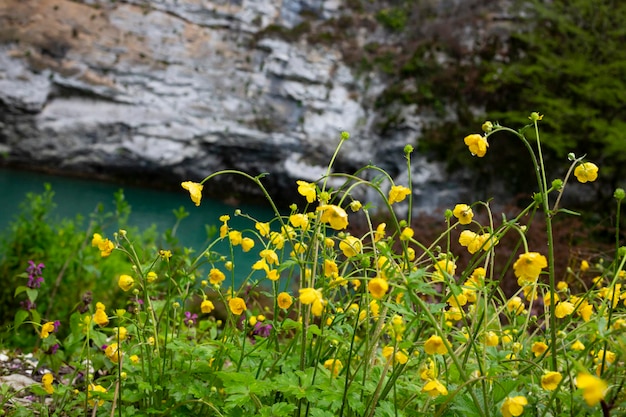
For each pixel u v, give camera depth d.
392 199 1.84
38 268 3.29
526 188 13.56
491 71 13.91
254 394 1.70
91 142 14.91
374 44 15.56
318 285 1.93
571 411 1.59
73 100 14.80
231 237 2.03
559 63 11.73
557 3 13.04
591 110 11.14
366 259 1.65
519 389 1.94
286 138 15.12
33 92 14.38
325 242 1.95
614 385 1.53
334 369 1.86
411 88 14.78
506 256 5.87
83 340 2.88
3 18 14.45
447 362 1.98
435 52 15.01
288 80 15.32
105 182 15.24
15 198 11.83
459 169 13.95
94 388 2.02
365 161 14.79
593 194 12.76
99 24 15.04
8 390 2.44
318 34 15.63
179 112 15.14
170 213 13.05
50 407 2.41
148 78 15.12
